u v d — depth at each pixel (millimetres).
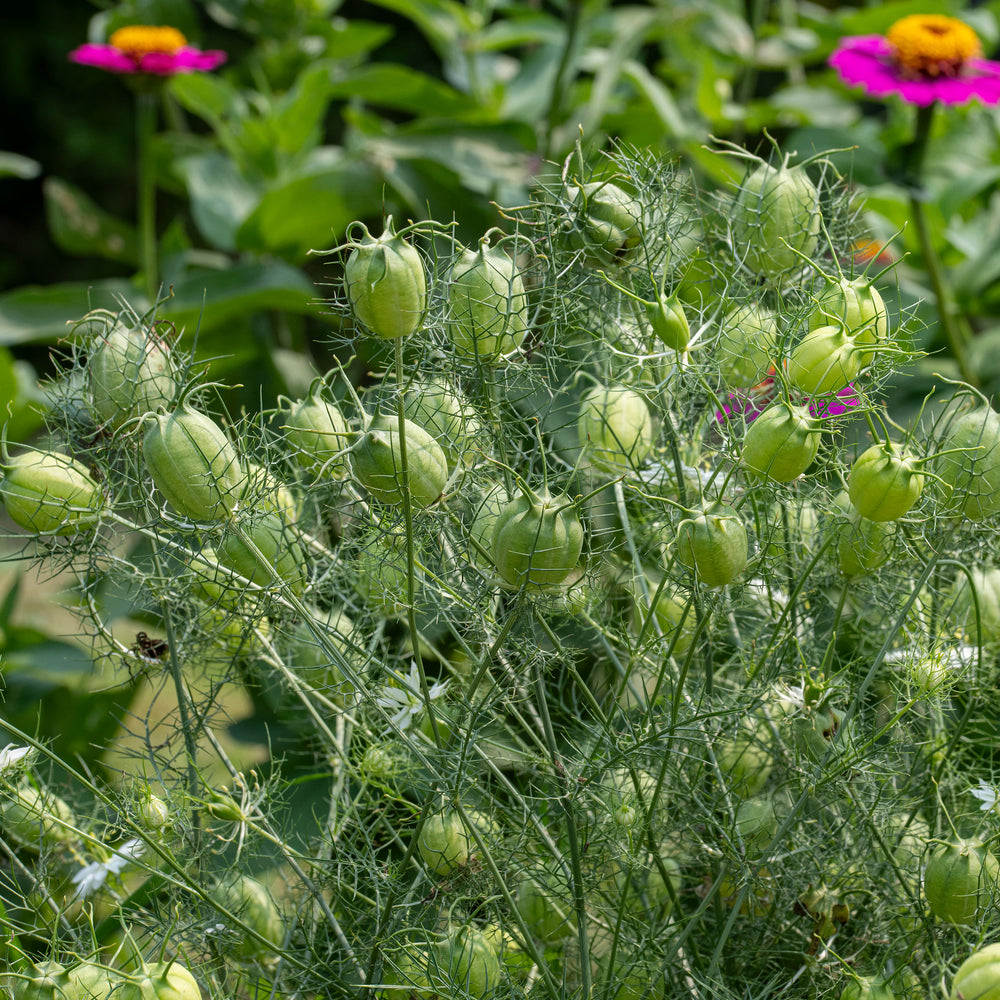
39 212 4488
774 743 1041
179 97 2137
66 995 963
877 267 1302
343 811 1074
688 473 1046
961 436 993
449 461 1003
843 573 1023
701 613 979
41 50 4359
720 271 1052
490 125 1805
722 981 1008
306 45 2295
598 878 1031
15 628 1644
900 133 1933
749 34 2211
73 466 996
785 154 1038
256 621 1022
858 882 1030
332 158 2205
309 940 1021
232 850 1090
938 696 1014
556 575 956
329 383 1081
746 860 1001
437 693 1021
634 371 1048
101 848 1028
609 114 1957
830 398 987
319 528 1070
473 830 983
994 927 990
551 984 988
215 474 978
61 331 1909
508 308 984
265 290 1751
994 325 2324
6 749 1031
